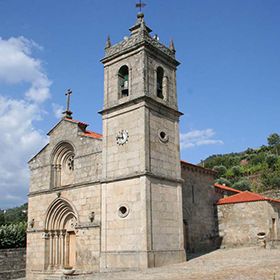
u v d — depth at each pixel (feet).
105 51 98.73
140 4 95.25
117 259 82.02
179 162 93.25
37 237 104.58
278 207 120.78
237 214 118.73
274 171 251.19
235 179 261.44
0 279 107.34
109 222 86.07
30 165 113.09
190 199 114.21
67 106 107.96
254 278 53.31
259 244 108.27
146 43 90.02
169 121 93.76
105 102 95.14
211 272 62.85
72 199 96.94
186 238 109.19
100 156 92.99
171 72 98.63
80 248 90.79
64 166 107.14
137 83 89.20
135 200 82.23
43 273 99.40
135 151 85.40
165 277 61.57
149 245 78.38
